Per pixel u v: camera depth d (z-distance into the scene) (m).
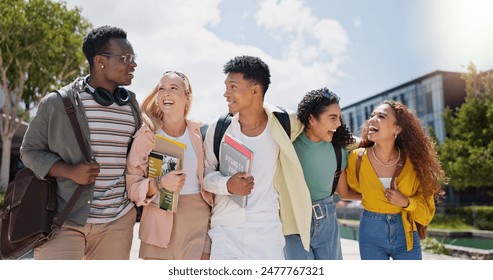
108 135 2.88
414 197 3.26
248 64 2.85
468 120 20.73
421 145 3.26
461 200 27.39
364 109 39.44
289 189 2.92
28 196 2.69
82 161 2.77
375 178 3.26
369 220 3.26
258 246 2.78
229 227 2.84
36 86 17.05
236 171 2.79
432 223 20.36
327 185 3.22
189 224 2.98
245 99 2.85
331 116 3.04
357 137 3.50
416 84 33.91
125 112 3.00
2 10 15.30
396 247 3.20
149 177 2.88
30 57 16.00
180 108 3.04
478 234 15.89
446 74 31.59
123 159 2.96
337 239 3.23
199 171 3.03
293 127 3.09
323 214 3.17
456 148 20.73
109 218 2.85
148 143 2.94
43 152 2.75
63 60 16.83
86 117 2.82
